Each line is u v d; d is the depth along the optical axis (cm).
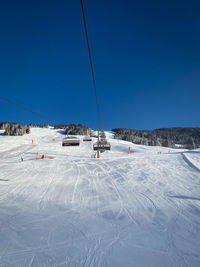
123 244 272
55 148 3225
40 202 471
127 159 1329
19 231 316
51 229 323
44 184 664
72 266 224
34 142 4553
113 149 3866
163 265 223
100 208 425
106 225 336
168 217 366
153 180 695
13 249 262
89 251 256
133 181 689
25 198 505
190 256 240
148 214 384
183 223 338
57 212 403
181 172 837
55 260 237
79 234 304
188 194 518
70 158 1576
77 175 823
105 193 545
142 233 304
